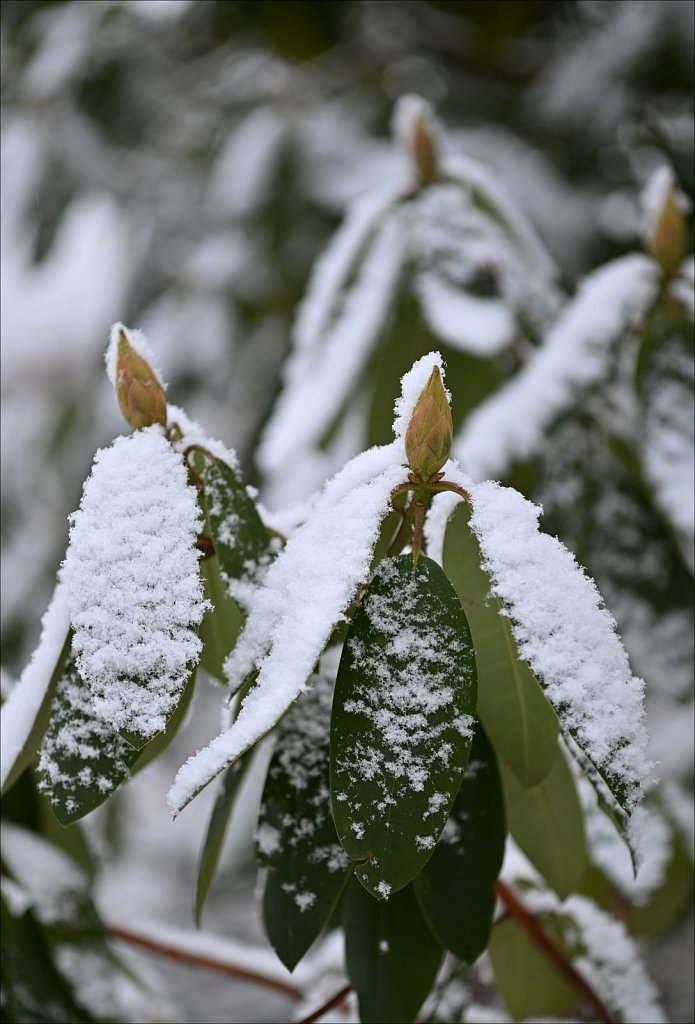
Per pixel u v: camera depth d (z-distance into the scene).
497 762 0.66
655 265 0.97
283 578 0.60
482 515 0.57
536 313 1.08
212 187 1.90
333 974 0.86
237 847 1.61
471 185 1.11
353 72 2.02
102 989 0.79
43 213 1.98
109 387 2.10
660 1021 0.79
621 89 1.70
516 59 2.01
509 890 0.77
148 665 0.57
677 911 0.98
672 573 0.96
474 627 0.61
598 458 1.00
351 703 0.57
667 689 0.94
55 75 1.94
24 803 0.82
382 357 1.06
